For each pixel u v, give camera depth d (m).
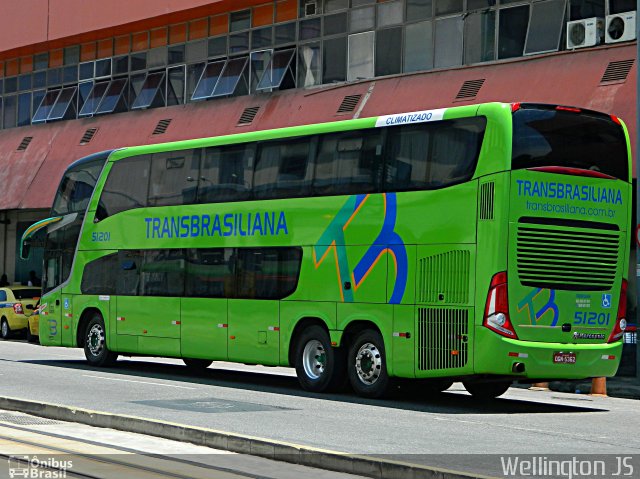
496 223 17.30
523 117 17.61
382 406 18.22
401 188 18.83
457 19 30.59
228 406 17.34
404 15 32.09
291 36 35.44
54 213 27.31
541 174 17.66
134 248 24.44
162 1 38.25
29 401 16.20
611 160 18.66
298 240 20.55
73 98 43.22
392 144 19.12
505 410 18.42
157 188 23.95
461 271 17.70
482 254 17.42
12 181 42.34
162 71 39.88
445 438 14.09
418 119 18.75
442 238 18.03
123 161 25.09
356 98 31.70
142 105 40.25
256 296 21.30
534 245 17.56
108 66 42.03
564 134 18.06
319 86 33.72
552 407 19.33
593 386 22.53
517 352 17.31
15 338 38.53
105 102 41.62
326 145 20.30
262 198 21.38
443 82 29.58
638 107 23.45
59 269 26.84
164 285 23.48
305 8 35.06
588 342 18.22
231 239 21.95
